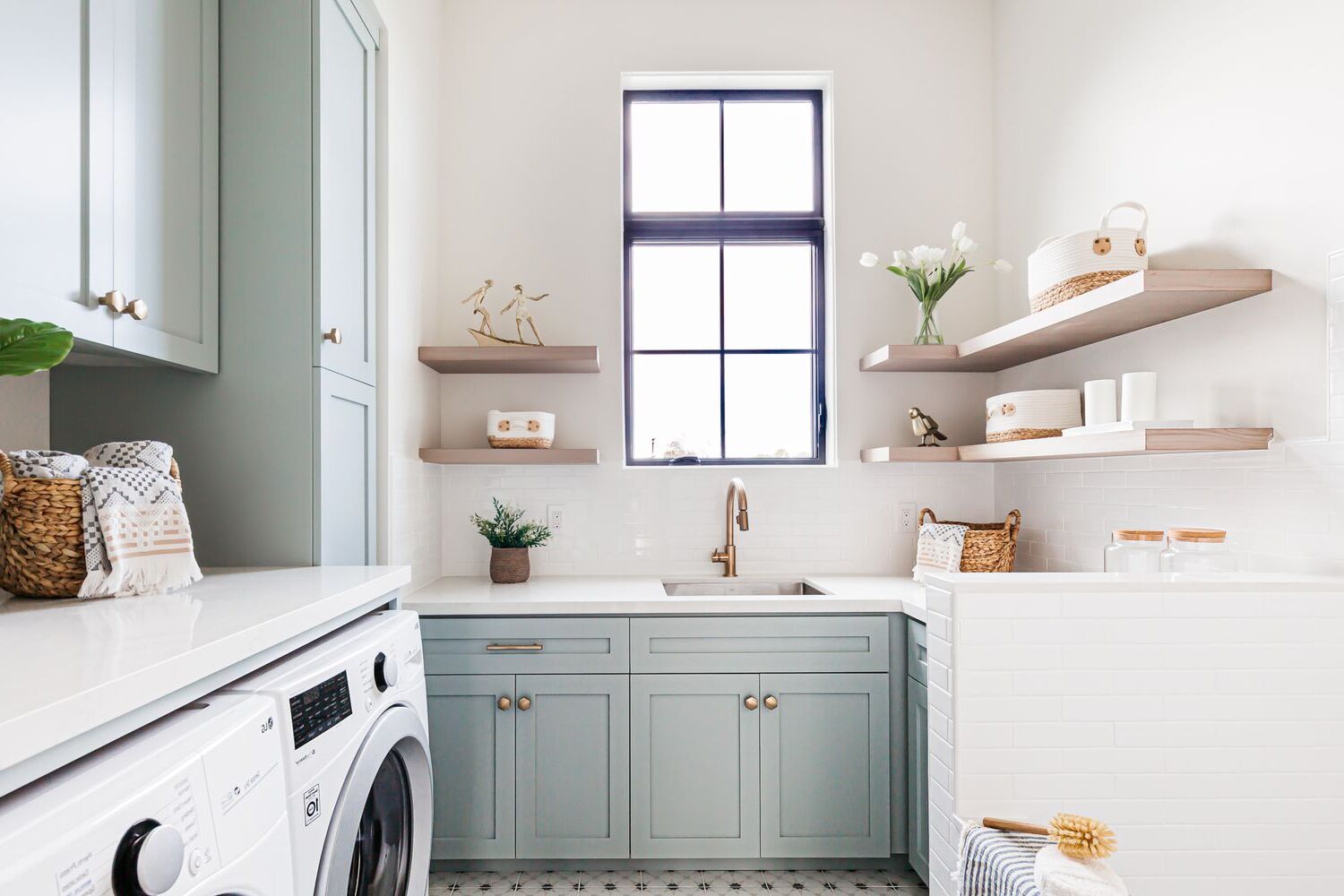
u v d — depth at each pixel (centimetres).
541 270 280
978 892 126
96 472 128
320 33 176
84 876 60
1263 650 148
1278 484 157
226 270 174
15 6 110
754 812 217
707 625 217
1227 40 170
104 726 74
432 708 215
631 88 293
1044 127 250
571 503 276
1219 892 148
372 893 133
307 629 118
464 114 280
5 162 108
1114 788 149
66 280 121
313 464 174
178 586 135
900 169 285
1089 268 185
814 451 292
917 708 209
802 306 295
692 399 293
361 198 203
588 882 216
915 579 255
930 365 266
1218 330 173
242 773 84
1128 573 170
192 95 162
